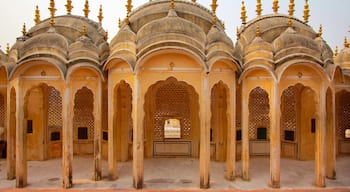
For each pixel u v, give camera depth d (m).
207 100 11.58
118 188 11.57
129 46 12.20
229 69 12.42
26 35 13.66
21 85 11.84
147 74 11.73
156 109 17.28
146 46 11.62
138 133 11.50
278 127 11.71
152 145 17.06
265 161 16.41
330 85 12.59
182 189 11.45
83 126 17.89
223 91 16.47
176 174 13.56
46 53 11.84
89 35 13.39
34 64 11.73
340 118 18.36
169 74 11.74
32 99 16.41
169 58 11.73
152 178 12.92
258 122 17.94
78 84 12.22
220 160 16.44
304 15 14.76
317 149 12.05
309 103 16.61
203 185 11.50
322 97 12.02
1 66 12.87
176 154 17.09
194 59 11.59
